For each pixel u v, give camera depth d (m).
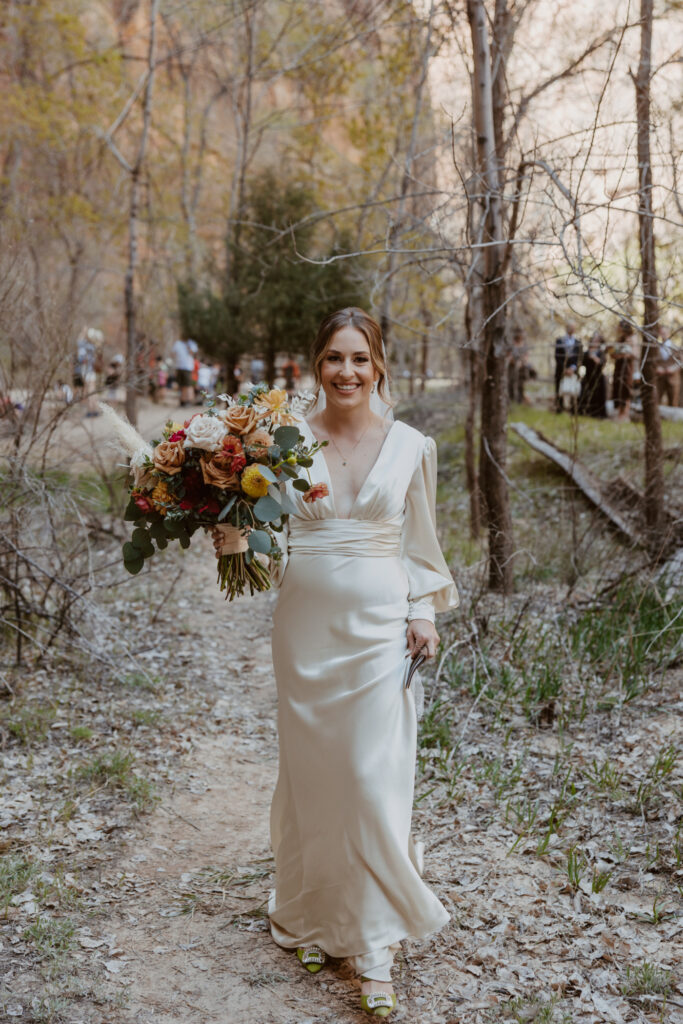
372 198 11.69
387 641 3.07
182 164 23.22
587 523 8.38
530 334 9.58
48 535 5.75
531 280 7.27
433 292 10.86
